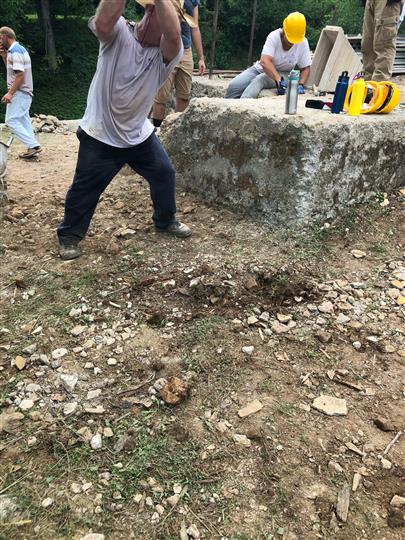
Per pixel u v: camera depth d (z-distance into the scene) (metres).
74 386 2.72
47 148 7.14
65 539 2.04
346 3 22.84
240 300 3.36
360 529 2.10
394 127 4.36
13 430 2.49
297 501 2.19
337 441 2.46
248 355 2.93
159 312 3.24
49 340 3.05
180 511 2.14
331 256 3.82
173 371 2.83
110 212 4.52
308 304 3.37
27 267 3.76
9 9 20.56
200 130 4.45
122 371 2.84
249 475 2.29
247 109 4.07
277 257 3.73
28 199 5.02
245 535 2.06
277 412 2.59
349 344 3.06
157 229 4.10
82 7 24.38
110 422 2.53
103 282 3.53
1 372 2.83
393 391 2.76
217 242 3.94
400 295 3.47
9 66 6.11
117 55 3.06
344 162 4.05
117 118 3.27
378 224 4.21
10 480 2.26
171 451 2.39
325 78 6.11
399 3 5.54
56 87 22.62
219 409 2.60
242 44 26.97
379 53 5.83
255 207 4.19
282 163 3.91
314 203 3.96
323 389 2.75
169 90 6.14
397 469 2.34
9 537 2.04
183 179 4.79
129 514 2.13
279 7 24.94
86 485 2.23
